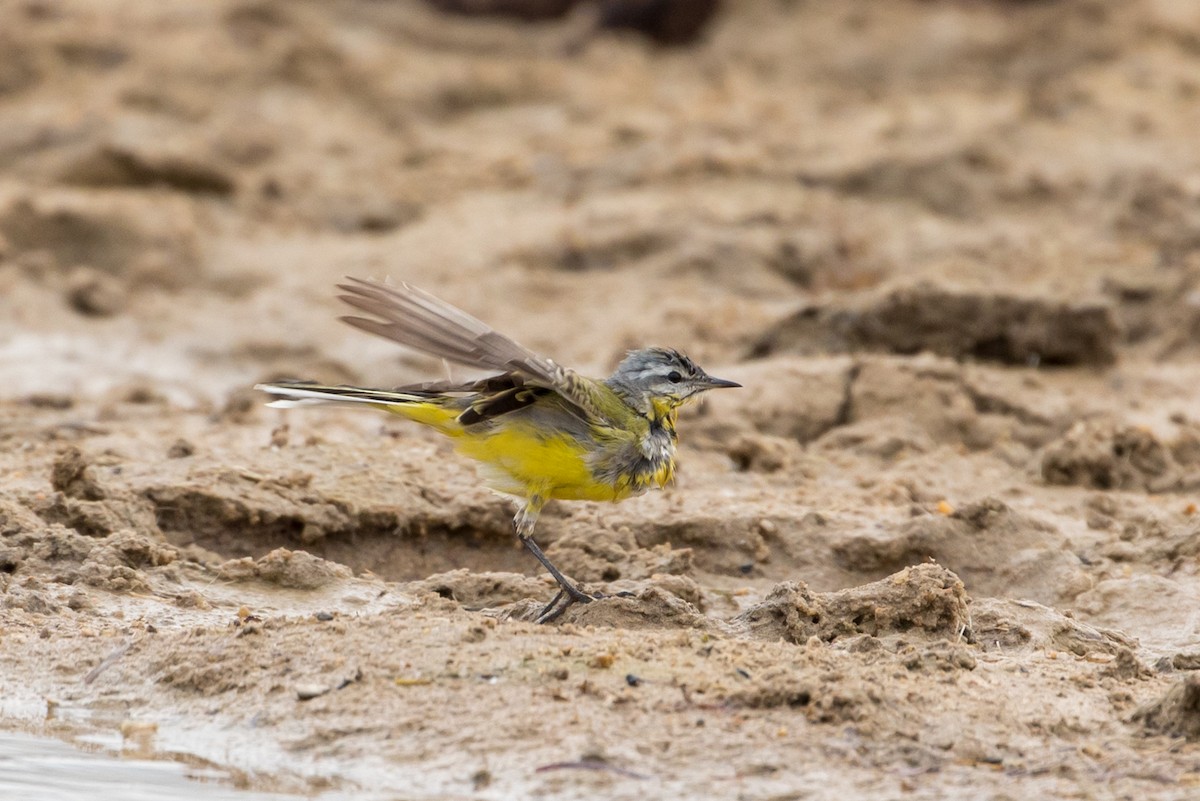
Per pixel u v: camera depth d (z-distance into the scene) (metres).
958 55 35.56
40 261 22.81
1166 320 20.59
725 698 9.56
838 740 9.19
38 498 12.63
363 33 36.66
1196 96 31.92
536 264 23.80
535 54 37.34
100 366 19.89
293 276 23.50
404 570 13.08
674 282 23.08
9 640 10.83
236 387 19.62
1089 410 17.39
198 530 12.86
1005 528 13.19
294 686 9.93
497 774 8.93
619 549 12.70
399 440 15.00
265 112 30.58
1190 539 13.02
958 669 10.16
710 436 16.48
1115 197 25.70
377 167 28.72
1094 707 9.75
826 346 18.78
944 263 23.25
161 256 23.61
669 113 31.06
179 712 9.92
